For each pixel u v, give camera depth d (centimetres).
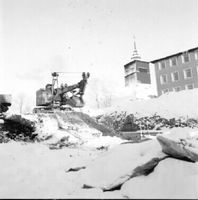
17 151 1003
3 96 1847
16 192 516
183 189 439
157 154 573
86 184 526
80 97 1762
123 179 511
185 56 3775
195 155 585
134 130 2356
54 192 500
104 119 2733
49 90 1817
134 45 5128
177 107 2273
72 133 1427
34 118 1480
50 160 854
